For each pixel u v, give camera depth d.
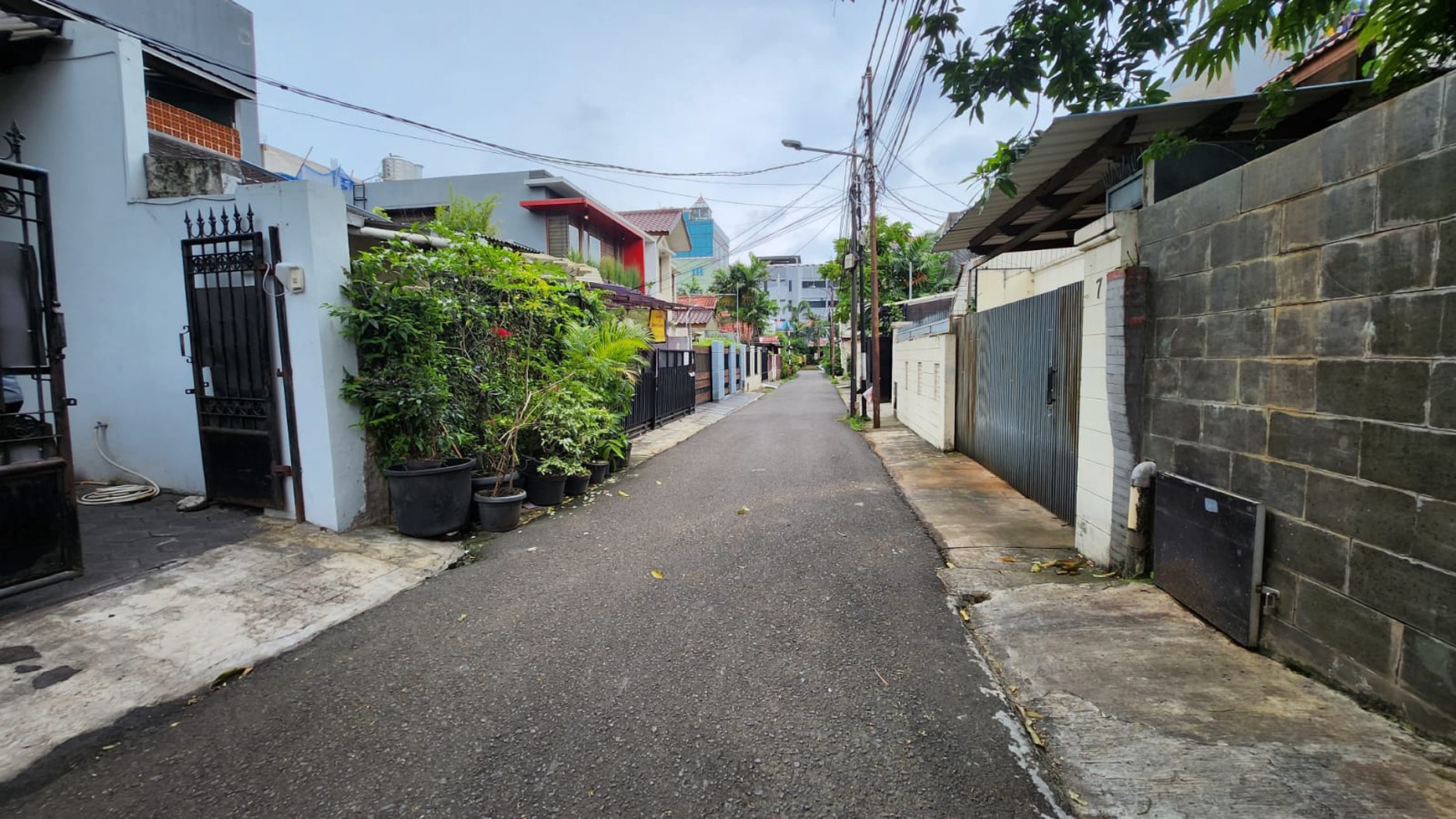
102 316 6.41
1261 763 2.40
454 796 2.39
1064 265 11.00
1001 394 8.27
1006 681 3.22
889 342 20.38
